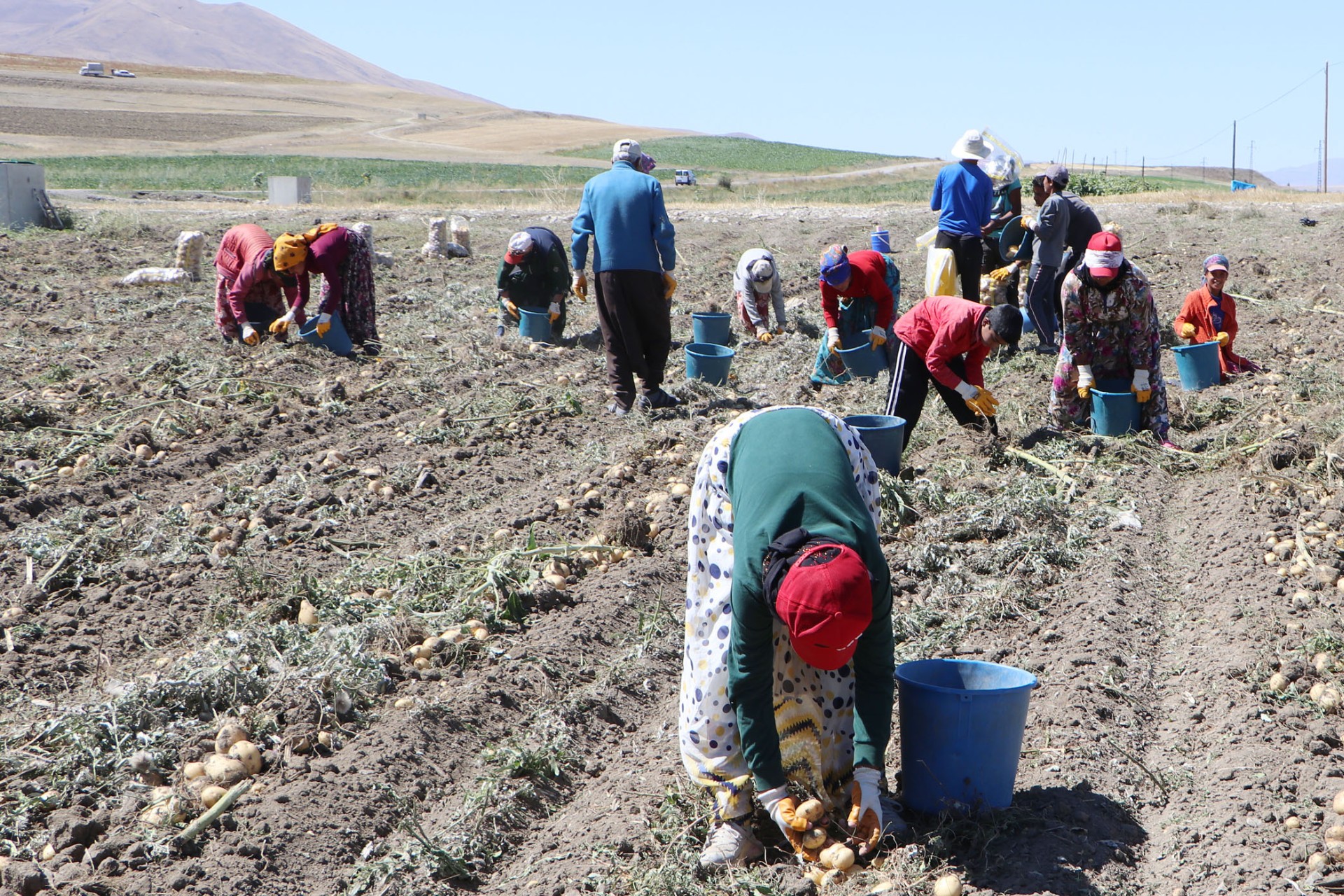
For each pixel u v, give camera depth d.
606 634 5.05
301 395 8.41
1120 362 7.14
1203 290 8.53
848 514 3.00
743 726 3.19
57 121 82.38
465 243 15.96
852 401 8.11
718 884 3.29
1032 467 6.72
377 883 3.43
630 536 5.95
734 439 3.30
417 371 9.30
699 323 10.31
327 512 6.30
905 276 14.12
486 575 5.41
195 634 5.01
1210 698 4.22
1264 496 6.02
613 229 7.92
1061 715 4.07
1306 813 3.47
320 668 4.48
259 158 61.06
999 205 10.38
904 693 3.44
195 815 3.71
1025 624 4.92
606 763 4.18
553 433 7.87
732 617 3.08
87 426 7.48
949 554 5.61
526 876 3.50
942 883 3.09
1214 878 3.20
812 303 12.28
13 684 4.52
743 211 22.30
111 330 10.22
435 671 4.66
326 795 3.77
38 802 3.76
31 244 14.96
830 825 3.39
